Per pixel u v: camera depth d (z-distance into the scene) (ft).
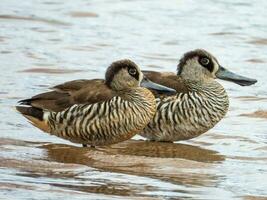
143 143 56.70
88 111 54.19
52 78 72.84
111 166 51.16
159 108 56.59
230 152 55.11
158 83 57.06
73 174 48.96
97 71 75.97
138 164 51.60
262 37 89.51
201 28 92.68
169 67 77.92
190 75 57.72
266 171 50.88
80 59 79.41
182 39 88.22
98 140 54.65
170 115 56.44
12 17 94.17
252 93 70.23
